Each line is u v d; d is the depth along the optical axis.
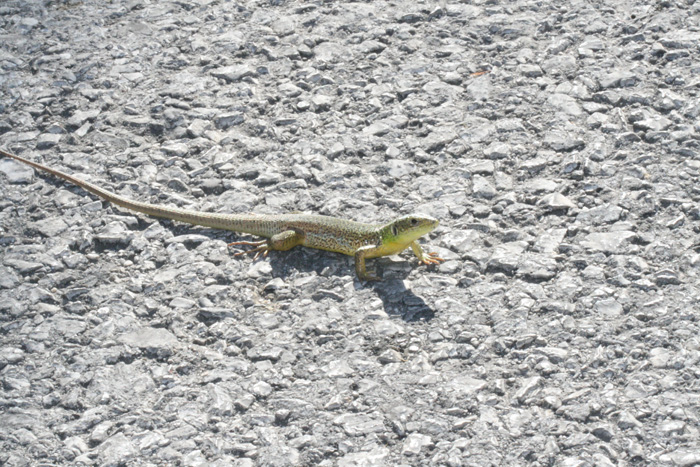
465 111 1.29
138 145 1.28
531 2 1.37
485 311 1.17
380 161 1.26
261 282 1.20
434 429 1.13
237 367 1.16
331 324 1.17
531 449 1.12
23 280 1.20
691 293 1.17
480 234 1.21
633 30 1.34
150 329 1.17
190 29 1.38
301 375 1.15
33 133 1.29
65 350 1.17
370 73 1.33
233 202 1.24
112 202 1.24
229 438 1.13
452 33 1.35
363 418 1.13
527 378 1.14
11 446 1.13
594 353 1.15
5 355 1.17
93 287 1.20
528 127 1.27
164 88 1.32
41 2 1.41
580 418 1.13
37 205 1.25
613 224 1.21
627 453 1.11
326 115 1.30
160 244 1.22
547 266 1.19
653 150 1.25
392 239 1.19
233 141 1.28
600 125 1.27
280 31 1.37
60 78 1.33
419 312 1.17
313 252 1.21
